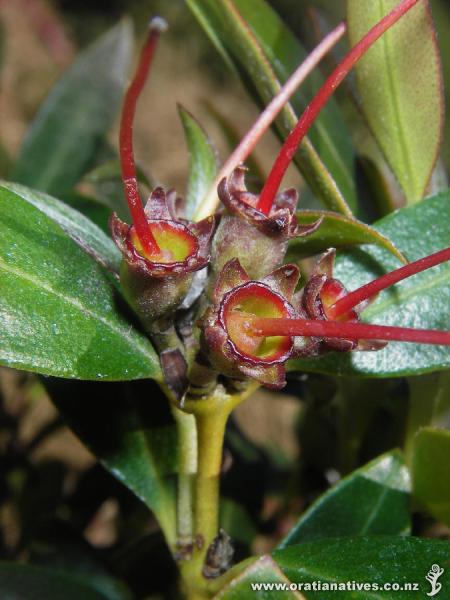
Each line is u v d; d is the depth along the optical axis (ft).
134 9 1.45
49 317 0.19
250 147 0.22
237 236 0.19
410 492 0.26
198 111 1.22
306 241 0.23
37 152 0.42
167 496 0.26
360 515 0.25
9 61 1.13
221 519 0.34
